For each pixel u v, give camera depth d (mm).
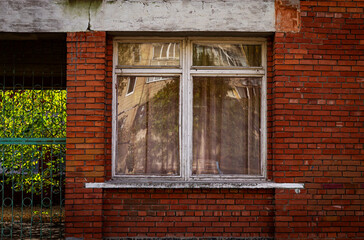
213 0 6371
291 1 6391
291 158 6273
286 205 6242
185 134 6566
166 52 6676
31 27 6367
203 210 6320
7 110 7711
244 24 6352
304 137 6293
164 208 6320
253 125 6652
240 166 6609
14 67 7465
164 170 6598
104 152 6320
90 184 6215
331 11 6410
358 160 6312
